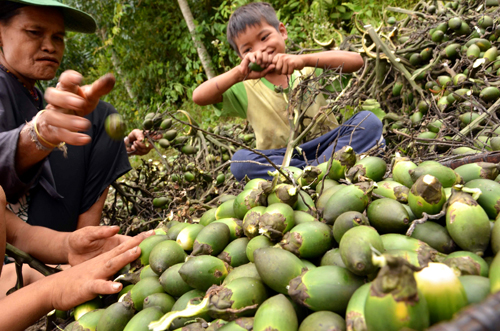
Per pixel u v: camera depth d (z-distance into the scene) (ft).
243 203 4.80
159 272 4.28
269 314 2.98
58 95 4.77
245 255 4.32
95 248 5.71
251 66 8.71
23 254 5.57
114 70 33.22
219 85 9.36
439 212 3.72
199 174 10.26
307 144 9.12
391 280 2.37
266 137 10.06
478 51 10.23
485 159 4.86
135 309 4.15
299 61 8.46
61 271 5.31
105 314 3.95
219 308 3.25
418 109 10.20
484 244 3.32
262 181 5.16
